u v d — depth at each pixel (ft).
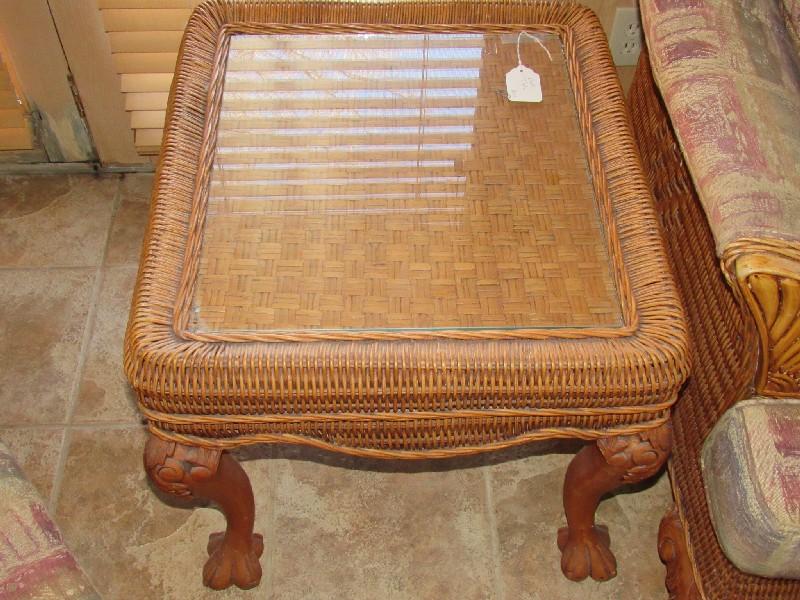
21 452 4.52
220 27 4.01
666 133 4.15
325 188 3.51
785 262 2.76
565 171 3.61
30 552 2.56
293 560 4.23
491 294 3.22
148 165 5.71
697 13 3.49
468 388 2.99
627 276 3.23
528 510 4.41
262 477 4.50
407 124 3.73
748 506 2.95
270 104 3.77
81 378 4.82
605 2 5.20
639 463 3.28
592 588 4.15
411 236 3.38
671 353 3.01
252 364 2.95
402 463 4.56
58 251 5.35
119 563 4.19
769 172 2.99
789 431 3.05
